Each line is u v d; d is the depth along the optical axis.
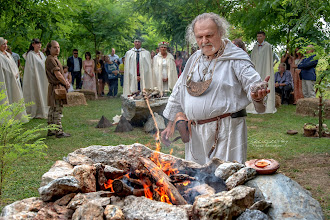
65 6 10.62
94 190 2.20
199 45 2.90
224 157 2.95
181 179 2.38
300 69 10.79
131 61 10.06
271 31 11.05
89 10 14.84
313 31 9.16
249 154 5.54
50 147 6.04
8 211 1.90
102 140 6.60
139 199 1.95
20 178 4.38
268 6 9.32
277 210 1.94
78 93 11.95
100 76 15.48
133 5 12.55
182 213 1.78
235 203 1.81
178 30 11.80
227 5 10.46
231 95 2.84
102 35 14.97
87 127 7.95
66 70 13.49
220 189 2.23
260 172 2.21
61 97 6.75
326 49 4.90
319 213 1.94
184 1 10.57
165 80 9.72
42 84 9.12
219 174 2.30
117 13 14.72
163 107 7.62
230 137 2.90
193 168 2.56
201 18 2.85
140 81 10.11
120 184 2.01
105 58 15.06
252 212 1.76
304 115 9.12
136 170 2.39
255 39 11.43
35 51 9.16
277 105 10.73
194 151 3.15
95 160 2.61
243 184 2.16
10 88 8.18
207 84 2.85
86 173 2.18
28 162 5.09
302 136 6.73
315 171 4.58
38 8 9.90
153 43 19.19
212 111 2.87
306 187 3.99
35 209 1.94
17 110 3.42
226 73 2.84
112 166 2.58
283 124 7.98
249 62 2.81
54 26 10.22
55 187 1.99
